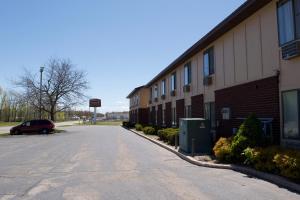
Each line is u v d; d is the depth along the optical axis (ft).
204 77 72.79
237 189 30.68
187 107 89.25
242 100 55.36
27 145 84.69
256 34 50.80
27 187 33.91
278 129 44.73
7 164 50.72
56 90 168.25
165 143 78.79
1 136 126.31
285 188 30.58
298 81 40.88
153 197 28.91
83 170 43.73
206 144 57.57
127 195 29.81
